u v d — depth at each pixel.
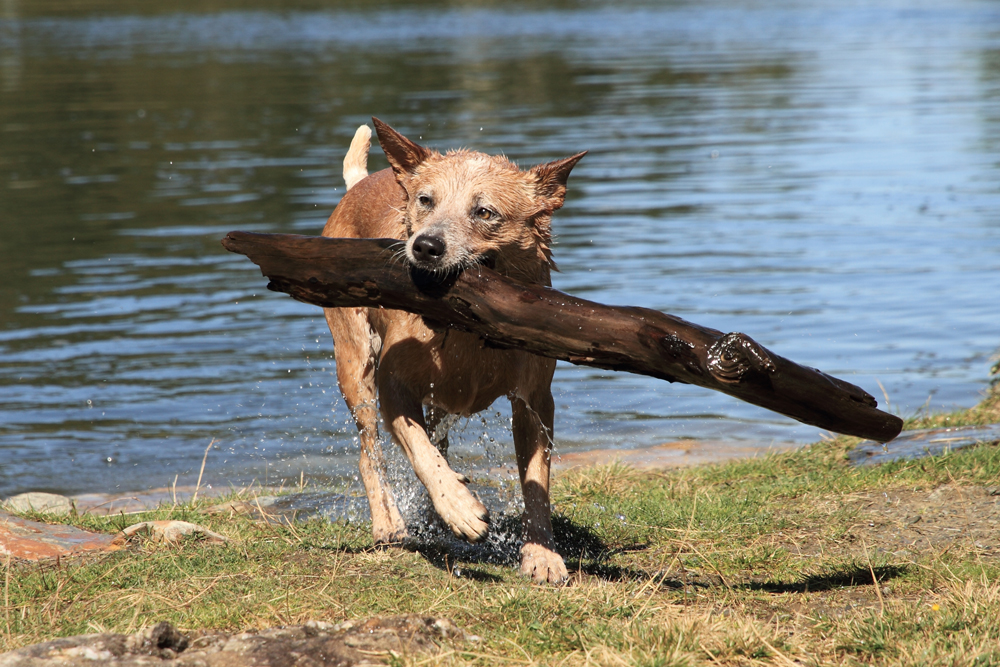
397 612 5.71
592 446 11.11
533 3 94.06
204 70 44.69
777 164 25.77
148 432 11.30
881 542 7.23
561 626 5.37
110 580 6.33
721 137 29.50
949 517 7.58
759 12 85.12
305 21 74.06
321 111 33.09
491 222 6.82
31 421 11.52
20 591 6.12
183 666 4.63
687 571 6.91
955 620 5.32
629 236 19.41
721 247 18.52
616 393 13.00
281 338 14.48
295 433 11.37
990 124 30.59
